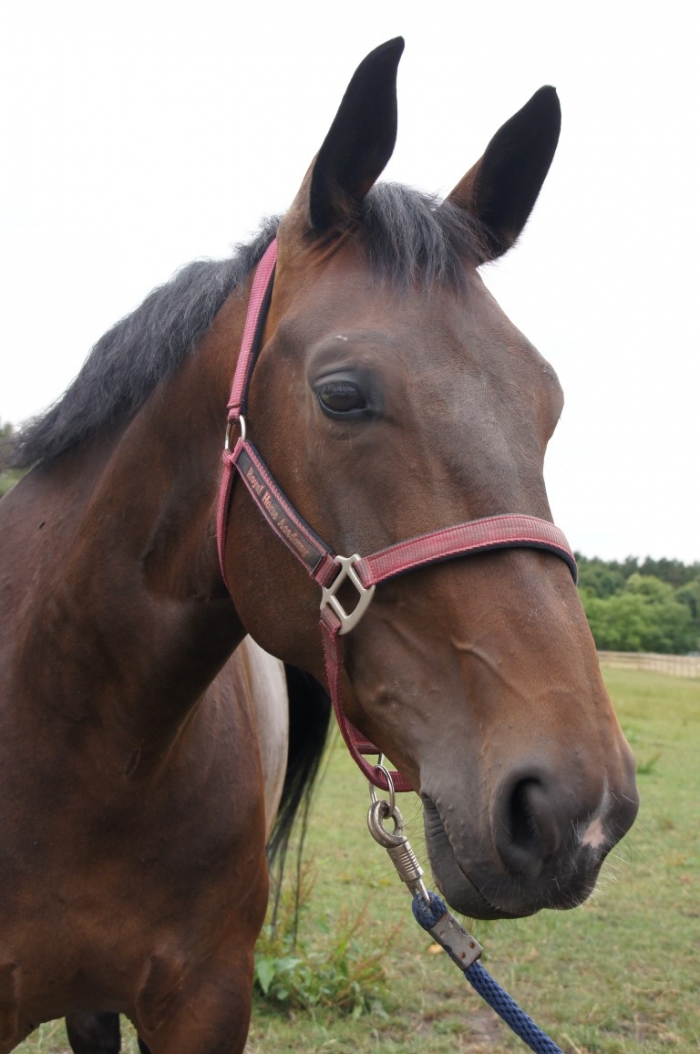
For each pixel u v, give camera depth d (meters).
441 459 1.31
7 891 1.73
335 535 1.39
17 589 1.93
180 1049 1.81
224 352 1.67
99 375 1.87
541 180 1.65
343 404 1.35
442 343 1.37
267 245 1.75
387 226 1.47
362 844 5.63
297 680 3.17
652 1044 3.30
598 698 1.21
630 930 4.40
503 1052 3.24
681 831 6.24
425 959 3.95
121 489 1.77
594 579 51.09
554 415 1.48
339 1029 3.32
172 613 1.71
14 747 1.77
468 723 1.27
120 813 1.74
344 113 1.45
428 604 1.32
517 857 1.16
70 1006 1.86
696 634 43.81
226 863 1.87
